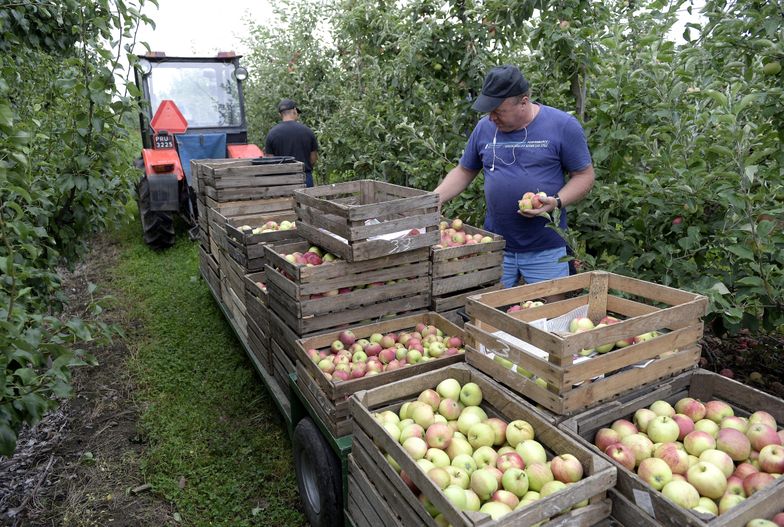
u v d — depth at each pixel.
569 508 1.66
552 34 4.14
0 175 2.39
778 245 2.85
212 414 4.23
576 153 3.30
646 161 3.38
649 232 3.36
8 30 3.82
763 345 3.73
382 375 2.52
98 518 3.21
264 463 3.62
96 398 4.53
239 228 4.29
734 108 2.62
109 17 3.53
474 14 5.10
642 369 2.11
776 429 1.95
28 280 3.54
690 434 1.92
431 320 3.22
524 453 1.91
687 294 2.29
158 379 4.76
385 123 6.59
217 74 9.56
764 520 1.49
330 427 2.50
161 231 8.50
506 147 3.44
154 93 9.20
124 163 4.13
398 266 3.15
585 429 1.98
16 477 3.59
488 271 3.40
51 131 4.21
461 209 5.00
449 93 5.69
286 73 11.55
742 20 2.89
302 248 3.56
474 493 1.83
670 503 1.54
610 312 2.67
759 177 2.88
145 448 3.86
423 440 2.09
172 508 3.29
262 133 12.77
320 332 3.05
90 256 8.55
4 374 2.26
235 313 4.64
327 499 2.57
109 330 2.87
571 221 3.90
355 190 3.74
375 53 7.01
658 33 3.70
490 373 2.29
